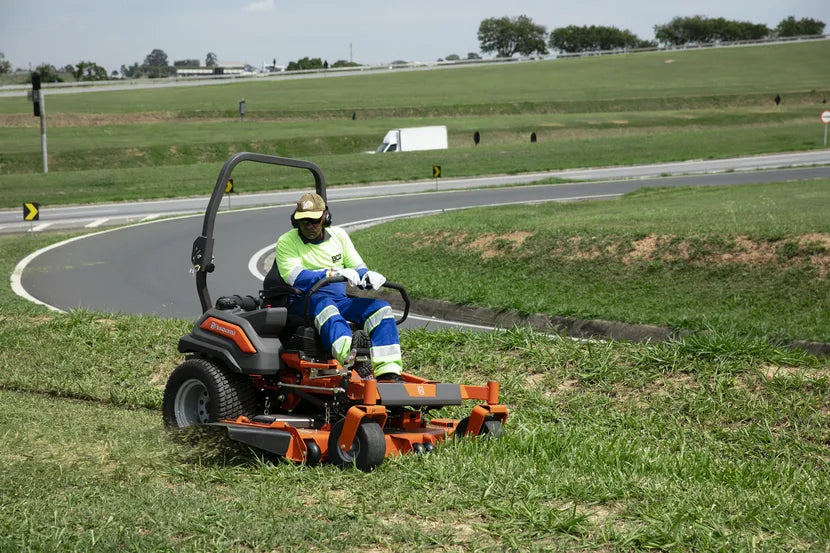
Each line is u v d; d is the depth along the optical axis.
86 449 6.36
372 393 5.95
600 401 8.11
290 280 6.67
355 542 4.57
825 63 117.56
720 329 11.21
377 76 123.00
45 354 10.11
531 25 195.62
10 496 5.27
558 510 5.01
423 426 6.73
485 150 54.03
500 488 5.34
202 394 7.03
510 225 20.72
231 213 34.12
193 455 6.25
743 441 7.08
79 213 35.81
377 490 5.40
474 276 17.36
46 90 106.00
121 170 48.06
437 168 40.56
